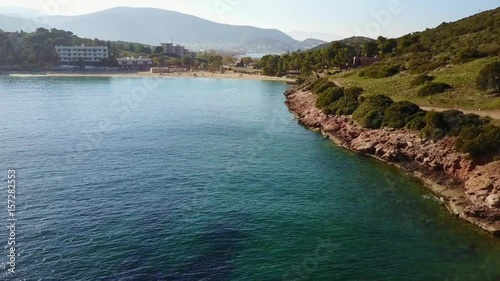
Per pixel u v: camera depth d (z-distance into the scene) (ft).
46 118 312.29
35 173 179.63
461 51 340.59
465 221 139.23
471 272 108.78
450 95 245.45
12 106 370.53
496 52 328.49
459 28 498.69
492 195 135.74
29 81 650.02
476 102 223.71
